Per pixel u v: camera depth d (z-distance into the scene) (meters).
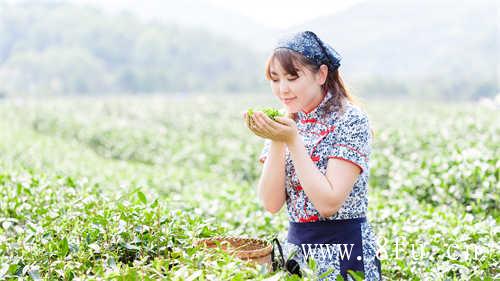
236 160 11.95
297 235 3.28
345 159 3.03
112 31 131.75
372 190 8.55
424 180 7.04
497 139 10.52
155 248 3.39
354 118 3.09
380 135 11.82
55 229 3.68
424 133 12.66
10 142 12.33
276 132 2.96
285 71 3.05
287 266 3.18
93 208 4.16
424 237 4.61
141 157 14.82
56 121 20.23
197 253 2.98
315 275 2.86
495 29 133.88
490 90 98.62
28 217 4.38
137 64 129.12
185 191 8.17
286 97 3.12
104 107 28.16
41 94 105.88
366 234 3.20
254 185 11.02
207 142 14.67
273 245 3.37
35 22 136.12
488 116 16.97
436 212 5.20
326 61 3.09
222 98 37.12
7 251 3.71
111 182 7.55
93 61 119.75
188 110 25.77
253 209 6.12
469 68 122.19
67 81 112.31
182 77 117.50
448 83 101.06
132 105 29.22
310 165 2.98
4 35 133.00
